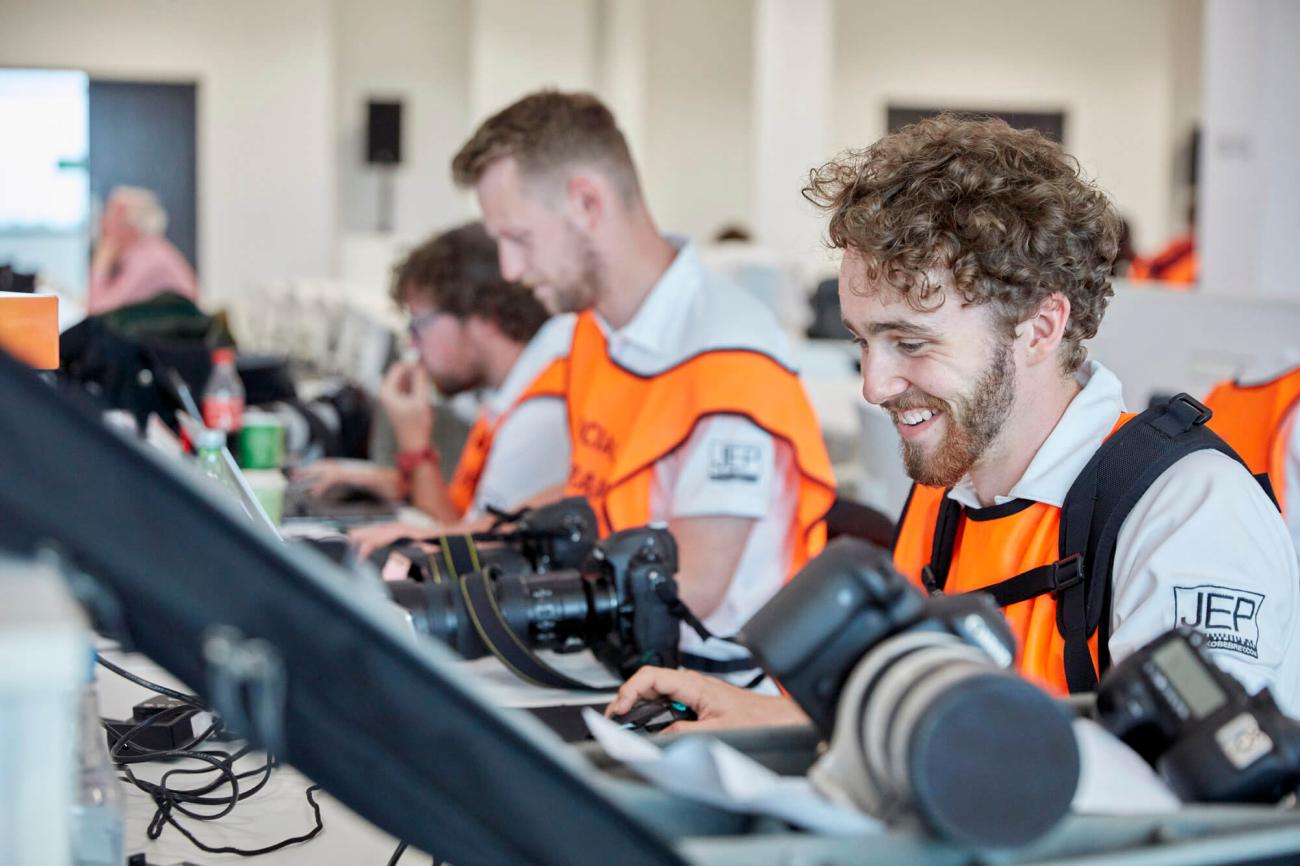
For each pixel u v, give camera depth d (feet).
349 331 18.33
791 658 2.46
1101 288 4.46
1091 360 4.67
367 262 36.09
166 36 40.52
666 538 5.91
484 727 1.99
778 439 7.02
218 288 41.83
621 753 2.48
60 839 1.84
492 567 5.93
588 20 44.45
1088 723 2.83
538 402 9.26
